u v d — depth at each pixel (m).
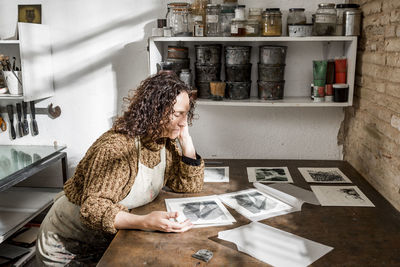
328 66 2.50
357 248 1.47
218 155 2.92
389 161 1.99
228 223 1.68
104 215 1.50
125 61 2.86
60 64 2.92
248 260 1.38
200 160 2.01
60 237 1.78
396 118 1.90
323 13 2.40
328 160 2.70
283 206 1.87
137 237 1.55
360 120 2.46
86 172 1.63
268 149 2.88
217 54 2.56
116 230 1.55
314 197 1.99
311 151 2.86
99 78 2.91
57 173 3.13
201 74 2.59
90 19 2.83
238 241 1.52
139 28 2.80
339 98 2.46
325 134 2.82
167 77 1.65
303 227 1.65
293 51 2.70
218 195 2.00
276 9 2.41
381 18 2.11
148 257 1.41
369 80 2.30
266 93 2.58
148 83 1.63
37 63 2.76
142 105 1.60
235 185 2.17
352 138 2.63
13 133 3.05
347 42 2.50
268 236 1.56
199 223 1.67
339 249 1.46
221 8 2.53
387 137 2.02
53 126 3.04
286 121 2.82
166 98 1.58
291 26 2.43
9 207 2.79
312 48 2.68
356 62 2.54
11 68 2.93
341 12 2.42
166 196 1.98
